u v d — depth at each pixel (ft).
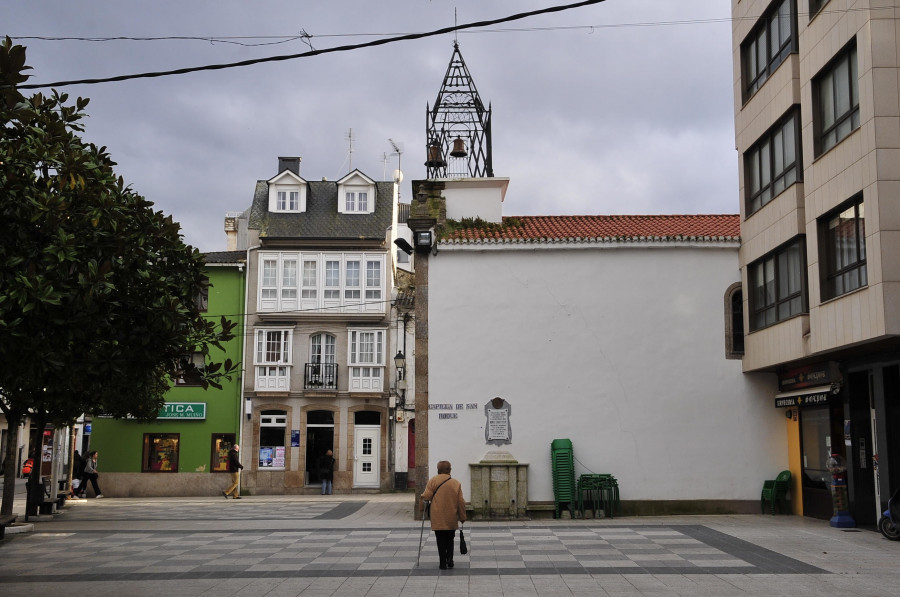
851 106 50.75
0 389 40.27
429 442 65.87
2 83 29.55
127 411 79.46
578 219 76.95
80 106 36.35
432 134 80.48
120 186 36.63
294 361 118.42
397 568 41.73
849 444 56.39
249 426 117.08
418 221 67.72
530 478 65.10
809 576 37.83
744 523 59.41
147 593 35.70
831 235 53.57
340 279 119.96
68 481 100.94
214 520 70.79
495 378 66.33
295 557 46.26
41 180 32.63
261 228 121.29
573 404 66.03
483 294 67.26
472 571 40.40
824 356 55.83
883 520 50.29
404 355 118.93
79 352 31.96
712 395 66.44
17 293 27.91
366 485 117.19
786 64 58.95
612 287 67.36
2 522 53.88
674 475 65.51
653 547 47.73
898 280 46.19
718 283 67.72
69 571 42.09
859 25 48.93
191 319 36.63
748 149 66.59
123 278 33.35
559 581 37.27
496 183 75.56
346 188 125.29
